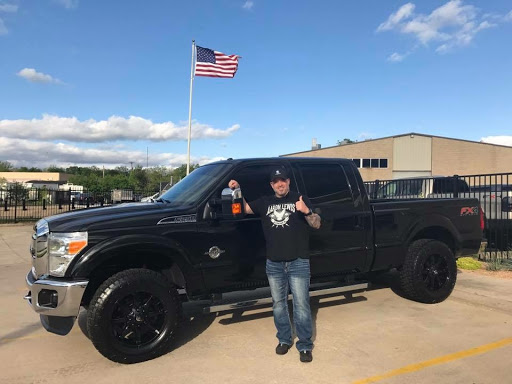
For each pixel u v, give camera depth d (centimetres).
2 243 1224
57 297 375
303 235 388
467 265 766
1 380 360
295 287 387
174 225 414
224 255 435
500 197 853
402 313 525
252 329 477
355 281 535
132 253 405
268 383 348
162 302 399
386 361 387
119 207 447
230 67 1925
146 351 392
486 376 356
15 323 512
